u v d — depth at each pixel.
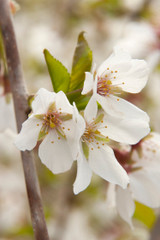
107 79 0.29
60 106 0.28
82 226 0.50
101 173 0.28
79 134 0.27
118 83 0.29
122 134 0.29
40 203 0.28
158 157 0.30
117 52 0.28
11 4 0.31
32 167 0.28
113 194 0.31
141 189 0.31
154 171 0.31
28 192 0.28
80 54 0.29
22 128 0.27
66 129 0.28
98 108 0.29
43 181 0.49
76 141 0.28
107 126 0.29
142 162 0.31
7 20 0.29
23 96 0.28
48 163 0.28
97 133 0.29
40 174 0.49
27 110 0.28
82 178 0.28
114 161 0.29
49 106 0.28
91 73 0.29
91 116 0.28
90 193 0.48
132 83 0.29
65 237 0.47
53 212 0.48
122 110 0.29
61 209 0.48
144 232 0.50
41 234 0.27
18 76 0.29
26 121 0.27
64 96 0.28
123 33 0.48
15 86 0.28
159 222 0.33
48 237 0.27
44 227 0.27
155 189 0.31
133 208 0.31
